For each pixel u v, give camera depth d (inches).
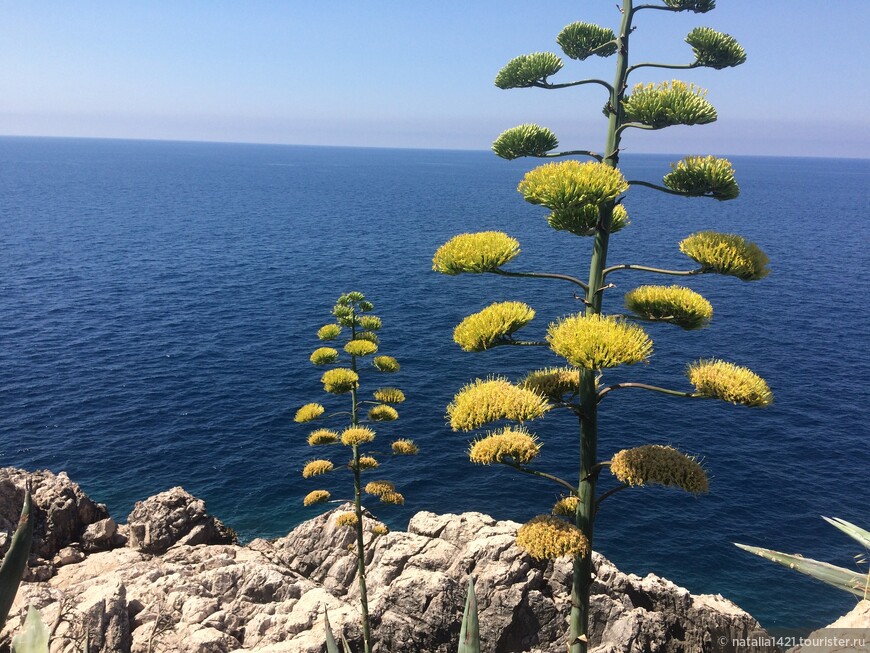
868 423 2033.7
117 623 845.2
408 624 928.9
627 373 2427.4
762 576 1323.8
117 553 1174.3
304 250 5295.3
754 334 2938.0
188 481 1695.4
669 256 4867.1
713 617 928.9
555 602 940.0
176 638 854.5
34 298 3440.0
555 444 1889.8
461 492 1659.7
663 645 903.7
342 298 778.2
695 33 298.7
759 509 1561.3
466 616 149.8
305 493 1649.9
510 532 1043.9
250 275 4244.6
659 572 1341.0
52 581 1081.4
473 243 276.8
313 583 1043.3
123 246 5236.2
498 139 324.8
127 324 3058.6
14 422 1978.3
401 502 731.4
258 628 890.1
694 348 2711.6
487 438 267.1
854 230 6806.1
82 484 1662.2
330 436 756.6
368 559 1136.2
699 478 249.4
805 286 3964.1
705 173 271.4
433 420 2057.1
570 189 250.8
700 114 258.4
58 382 2306.8
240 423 2038.6
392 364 775.1
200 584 978.1
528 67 306.8
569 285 3988.7
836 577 161.0
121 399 2186.3
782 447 1872.5
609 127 284.4
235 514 1560.0
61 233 5802.2
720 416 2070.6
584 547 253.4
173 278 4089.6
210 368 2514.8
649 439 1916.8
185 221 7081.7
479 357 2650.1
